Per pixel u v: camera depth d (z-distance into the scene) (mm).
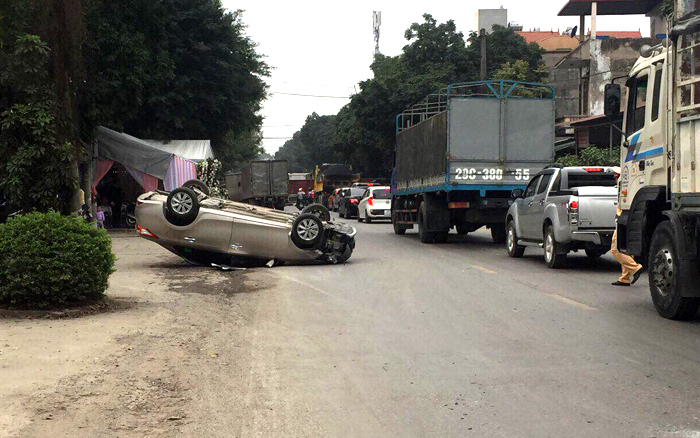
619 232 10320
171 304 9438
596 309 9008
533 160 18625
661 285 8414
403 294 10469
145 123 31984
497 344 7000
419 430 4520
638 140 9688
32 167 12820
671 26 8016
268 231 13953
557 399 5121
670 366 6031
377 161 54469
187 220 13734
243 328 7930
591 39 44719
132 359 6320
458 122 18375
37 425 4531
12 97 13578
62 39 13836
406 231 28109
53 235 8352
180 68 32156
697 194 7594
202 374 5895
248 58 35781
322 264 14680
